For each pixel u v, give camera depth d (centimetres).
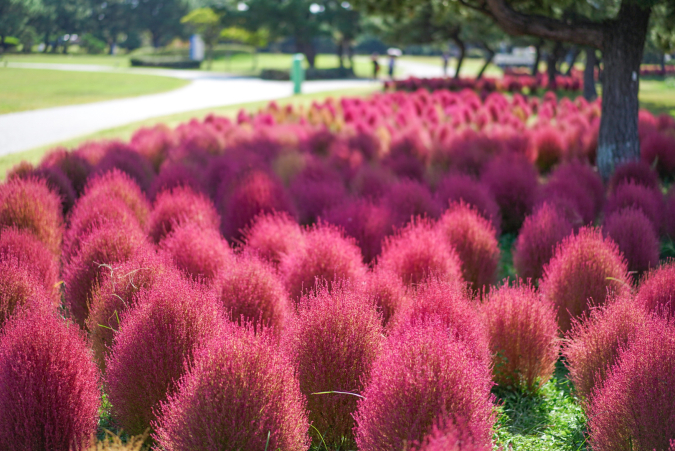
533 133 1289
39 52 8044
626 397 308
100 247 460
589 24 952
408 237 511
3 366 306
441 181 830
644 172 872
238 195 655
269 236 543
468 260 535
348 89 3628
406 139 1142
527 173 820
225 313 389
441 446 232
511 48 6925
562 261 481
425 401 272
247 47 8925
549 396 408
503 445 345
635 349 331
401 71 6431
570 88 3152
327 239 466
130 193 664
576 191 757
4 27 6456
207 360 294
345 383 332
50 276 488
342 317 340
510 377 409
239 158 939
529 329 402
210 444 275
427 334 303
